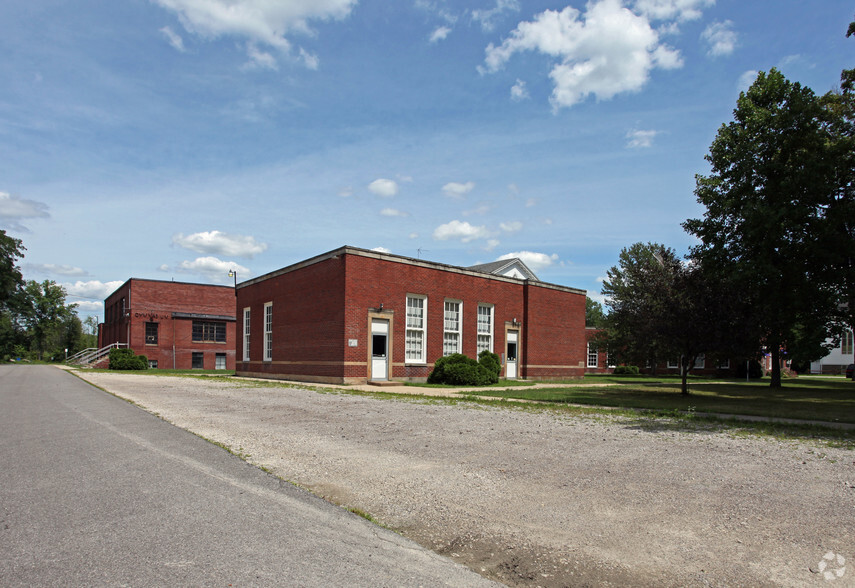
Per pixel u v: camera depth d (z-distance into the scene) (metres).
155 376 32.38
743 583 3.86
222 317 55.84
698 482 6.42
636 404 15.61
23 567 3.79
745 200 21.67
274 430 10.13
